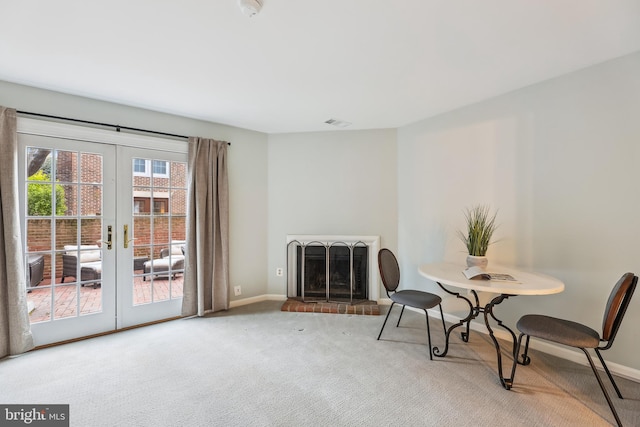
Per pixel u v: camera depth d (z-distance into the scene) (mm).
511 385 1954
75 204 2691
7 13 1581
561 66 2211
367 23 1688
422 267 2654
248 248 3773
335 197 3832
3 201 2318
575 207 2289
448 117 3152
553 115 2398
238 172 3688
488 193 2826
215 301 3398
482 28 1747
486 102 2832
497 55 2053
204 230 3314
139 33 1778
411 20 1666
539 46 1943
